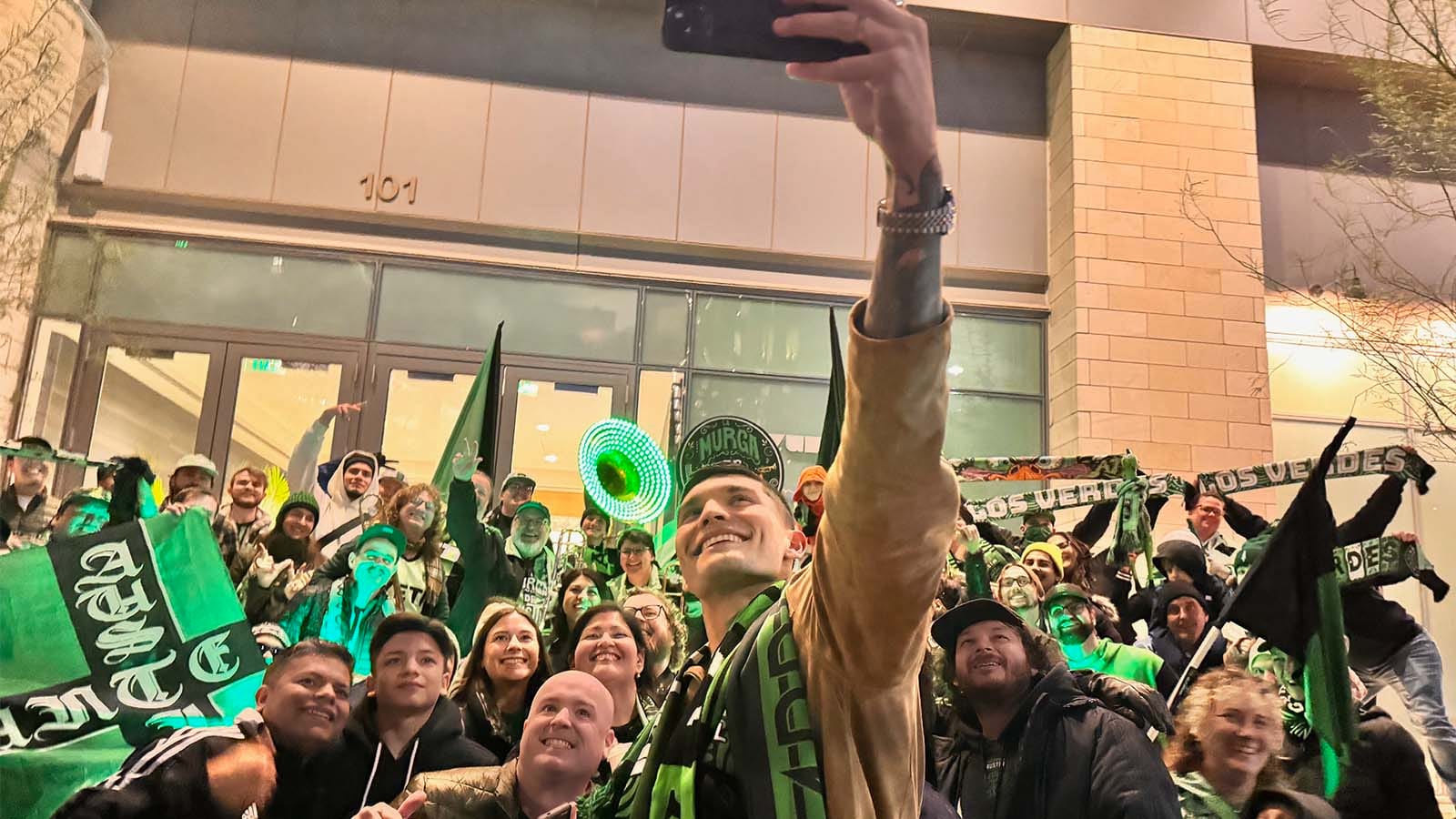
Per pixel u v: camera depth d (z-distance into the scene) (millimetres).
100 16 9992
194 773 2850
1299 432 10789
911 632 1110
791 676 1248
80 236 9492
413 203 10188
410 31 10500
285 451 9617
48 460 5406
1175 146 10836
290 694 3203
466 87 10469
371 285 10039
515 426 9969
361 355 9898
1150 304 10484
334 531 5773
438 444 9859
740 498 1667
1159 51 11023
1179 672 4508
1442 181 6605
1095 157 10711
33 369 9156
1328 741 3740
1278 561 3941
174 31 10094
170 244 9750
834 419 3553
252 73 10164
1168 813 3145
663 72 10812
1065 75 11016
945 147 11102
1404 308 7340
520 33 10680
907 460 991
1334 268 10922
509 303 10227
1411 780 3838
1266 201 11203
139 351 9500
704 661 1557
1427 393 6492
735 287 10539
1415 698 4770
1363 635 4844
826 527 1103
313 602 4820
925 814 2242
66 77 9500
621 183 10531
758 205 10688
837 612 1135
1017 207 11102
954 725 3623
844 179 10867
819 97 11008
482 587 5273
